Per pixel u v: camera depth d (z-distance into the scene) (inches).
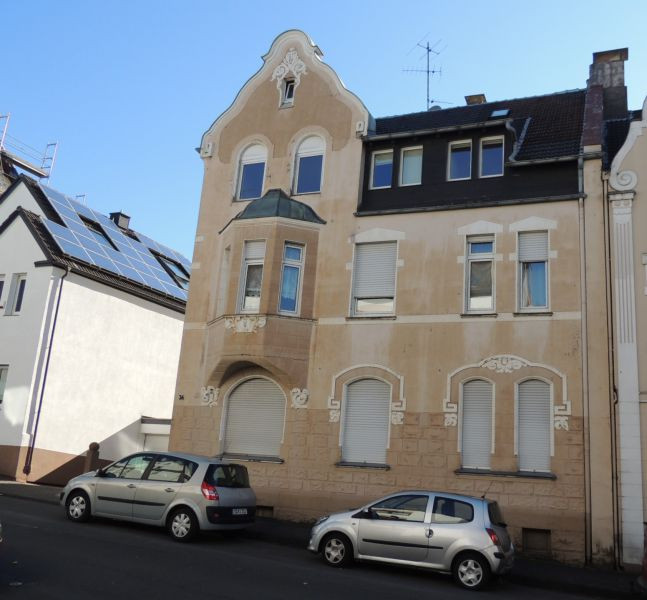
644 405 594.9
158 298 1155.3
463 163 741.9
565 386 622.8
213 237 807.7
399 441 666.2
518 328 651.5
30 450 904.3
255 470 709.3
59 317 968.3
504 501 616.1
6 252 1007.0
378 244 736.3
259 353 704.4
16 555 410.6
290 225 744.3
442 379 666.2
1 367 957.2
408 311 697.0
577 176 677.3
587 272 642.2
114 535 514.0
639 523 571.8
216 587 379.2
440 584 454.0
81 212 1195.9
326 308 730.2
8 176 1380.4
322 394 706.8
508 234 680.4
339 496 674.2
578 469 601.6
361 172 763.4
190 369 772.0
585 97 791.1
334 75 800.9
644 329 610.2
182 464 548.7
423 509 475.2
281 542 581.0
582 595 476.1
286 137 804.0
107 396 1044.5
